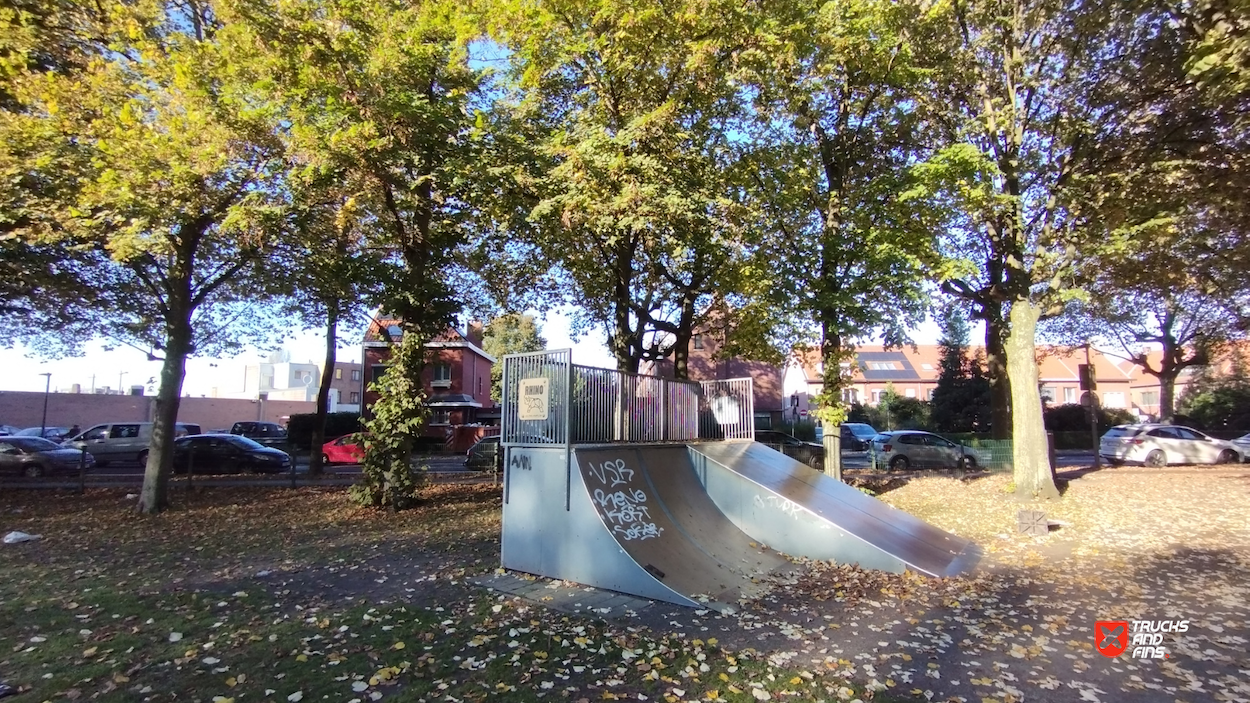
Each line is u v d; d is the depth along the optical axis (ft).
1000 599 23.66
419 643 18.16
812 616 21.47
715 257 45.42
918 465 79.82
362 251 47.26
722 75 40.16
